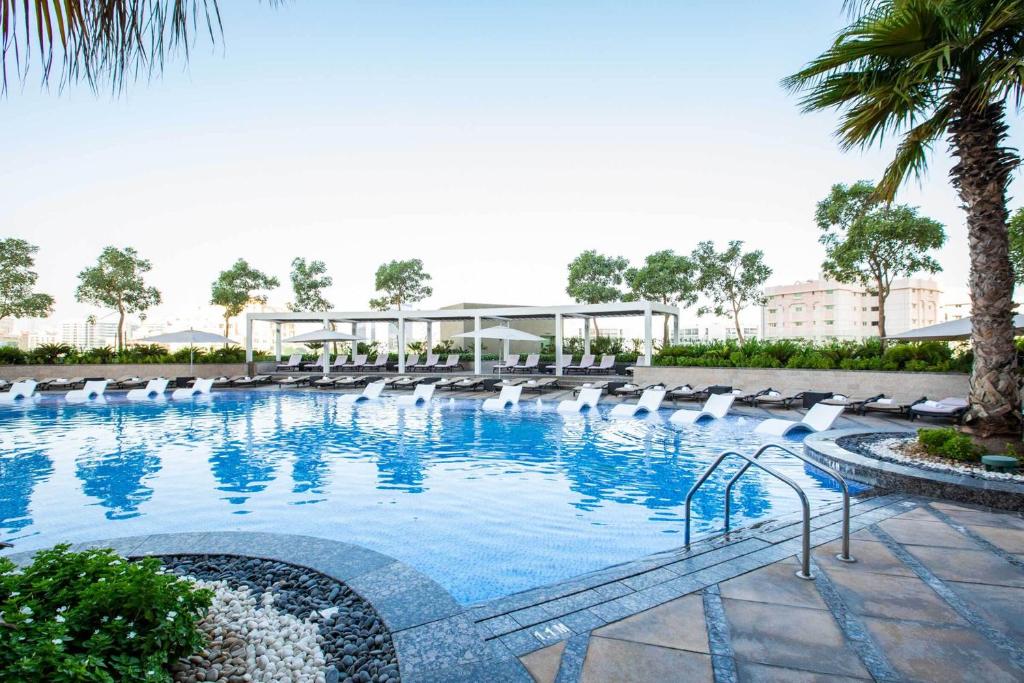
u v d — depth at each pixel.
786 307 59.72
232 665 2.38
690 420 11.82
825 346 16.41
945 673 2.40
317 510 5.87
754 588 3.27
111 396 18.12
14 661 1.72
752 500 6.11
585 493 6.50
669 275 26.28
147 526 5.38
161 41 1.66
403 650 2.45
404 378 21.92
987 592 3.21
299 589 3.20
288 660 2.42
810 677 2.36
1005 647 2.61
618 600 3.11
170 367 22.62
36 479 7.22
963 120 6.26
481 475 7.39
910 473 5.58
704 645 2.62
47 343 22.47
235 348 26.69
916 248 17.02
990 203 6.19
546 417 12.92
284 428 11.48
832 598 3.13
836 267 18.84
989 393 6.27
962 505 5.04
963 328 12.28
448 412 14.04
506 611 2.96
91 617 2.05
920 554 3.82
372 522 5.48
